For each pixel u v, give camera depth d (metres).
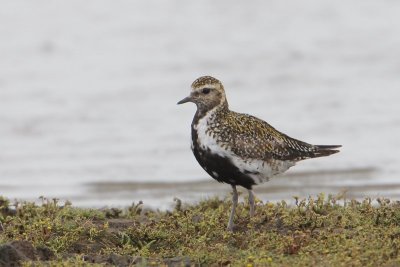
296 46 23.69
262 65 22.58
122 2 26.89
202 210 11.40
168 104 19.84
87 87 20.88
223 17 25.97
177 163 16.25
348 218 10.01
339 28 25.33
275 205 11.48
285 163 10.73
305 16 26.02
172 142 17.39
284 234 9.72
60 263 8.29
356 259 8.22
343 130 17.89
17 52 23.44
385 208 10.12
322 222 9.91
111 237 9.86
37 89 20.78
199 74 21.92
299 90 20.86
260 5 27.03
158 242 9.72
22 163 16.53
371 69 22.03
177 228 10.16
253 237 9.52
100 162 16.42
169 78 21.59
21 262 8.34
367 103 19.48
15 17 25.62
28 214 10.76
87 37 24.56
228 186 14.79
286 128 18.20
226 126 10.38
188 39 24.34
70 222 10.17
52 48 23.70
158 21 25.52
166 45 23.97
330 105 19.52
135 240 9.79
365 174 15.26
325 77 21.64
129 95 20.41
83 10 26.33
